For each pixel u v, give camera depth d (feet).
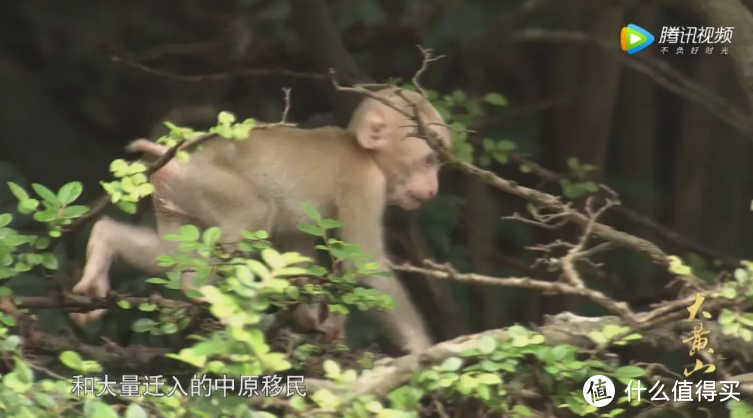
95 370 18.70
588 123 43.96
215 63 43.27
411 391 18.93
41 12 48.49
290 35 41.09
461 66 42.42
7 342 18.84
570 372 19.70
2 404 16.37
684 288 22.22
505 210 45.21
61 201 20.77
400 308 27.71
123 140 47.29
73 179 44.83
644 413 21.34
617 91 47.67
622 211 37.68
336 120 35.63
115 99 47.39
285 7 41.27
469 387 18.62
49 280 22.70
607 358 21.42
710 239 49.44
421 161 30.86
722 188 49.52
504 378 20.94
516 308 42.80
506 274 43.16
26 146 46.37
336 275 21.04
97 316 25.25
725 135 49.37
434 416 21.33
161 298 22.80
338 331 27.68
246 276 16.42
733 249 49.34
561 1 38.45
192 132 21.24
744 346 22.03
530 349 19.62
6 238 20.85
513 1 43.01
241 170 28.53
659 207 50.42
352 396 17.71
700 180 49.29
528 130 45.16
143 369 23.40
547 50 45.78
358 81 35.14
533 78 46.11
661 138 51.88
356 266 21.80
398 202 31.55
